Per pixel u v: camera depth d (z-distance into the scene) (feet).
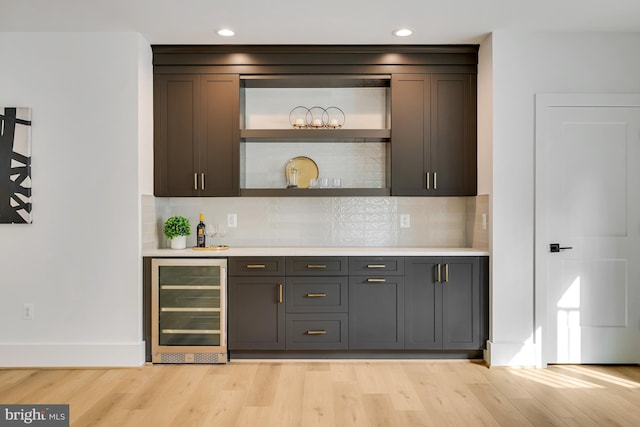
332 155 14.07
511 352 11.79
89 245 11.84
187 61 12.70
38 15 10.77
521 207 11.84
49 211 11.80
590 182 11.87
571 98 11.78
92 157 11.84
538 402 9.64
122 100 11.86
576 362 11.97
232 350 12.22
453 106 12.80
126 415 9.03
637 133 11.88
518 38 11.81
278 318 12.16
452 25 11.35
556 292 11.91
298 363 12.11
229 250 12.59
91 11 10.53
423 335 12.16
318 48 12.65
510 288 11.83
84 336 11.83
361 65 12.76
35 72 11.81
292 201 14.07
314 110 14.11
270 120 14.08
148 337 12.09
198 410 9.25
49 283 11.82
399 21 11.10
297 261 12.12
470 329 12.16
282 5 10.20
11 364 11.75
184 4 10.18
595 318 11.91
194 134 12.79
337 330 12.16
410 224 14.07
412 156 12.81
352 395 10.00
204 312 12.09
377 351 12.32
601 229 11.88
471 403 9.59
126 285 11.84
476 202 13.02
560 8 10.42
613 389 10.35
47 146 11.80
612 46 11.84
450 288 12.16
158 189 12.82
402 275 12.16
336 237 14.06
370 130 12.91
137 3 10.11
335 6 10.27
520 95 11.83
